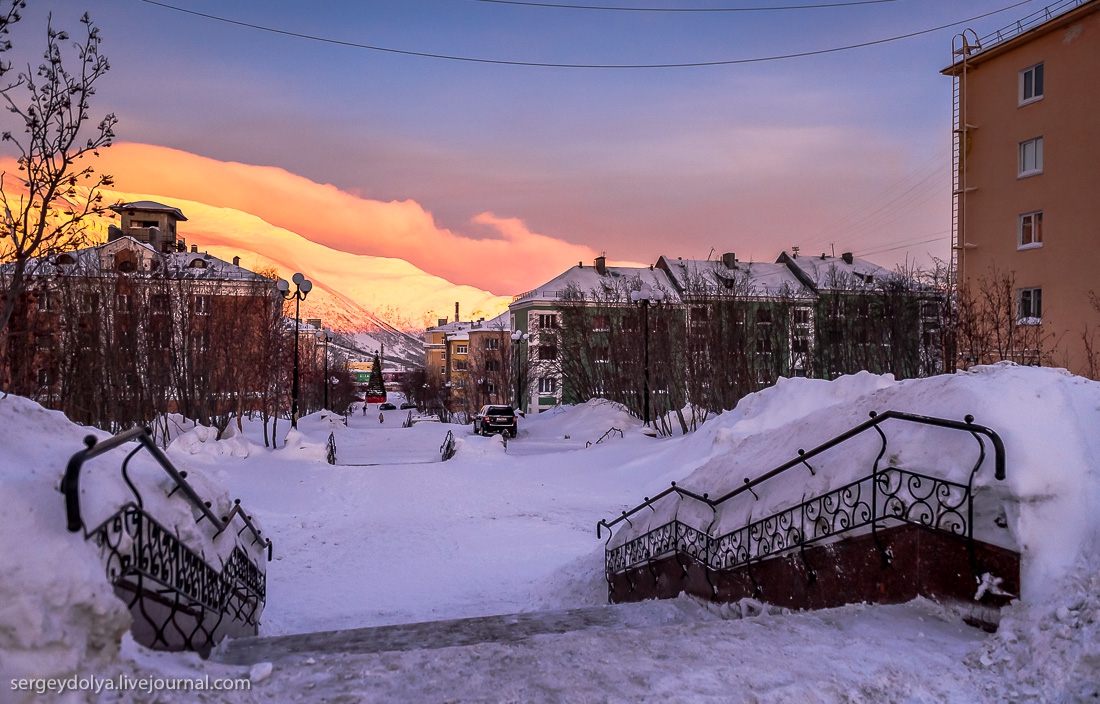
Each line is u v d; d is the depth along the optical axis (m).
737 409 19.70
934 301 37.44
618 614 6.54
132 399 23.16
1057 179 27.23
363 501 18.09
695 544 6.93
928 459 4.61
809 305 46.53
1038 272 27.81
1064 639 3.45
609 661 3.72
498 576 11.10
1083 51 26.50
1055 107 27.36
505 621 6.25
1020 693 3.35
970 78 30.39
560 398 66.06
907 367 37.66
